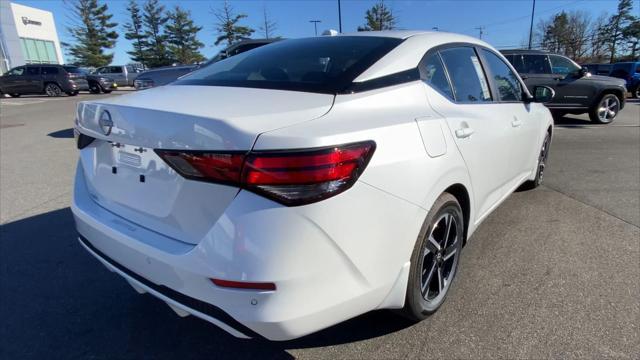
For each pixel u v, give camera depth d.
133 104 1.92
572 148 7.47
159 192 1.81
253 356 2.20
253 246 1.53
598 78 10.48
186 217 1.71
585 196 4.64
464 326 2.37
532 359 2.11
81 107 2.24
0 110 15.47
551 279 2.86
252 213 1.53
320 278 1.62
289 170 1.50
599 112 10.52
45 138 8.91
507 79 3.48
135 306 2.66
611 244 3.40
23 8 36.53
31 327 2.46
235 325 1.64
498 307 2.54
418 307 2.20
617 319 2.41
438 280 2.38
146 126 1.78
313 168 1.52
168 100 1.96
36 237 3.66
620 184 5.11
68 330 2.43
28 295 2.78
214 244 1.59
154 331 2.42
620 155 6.83
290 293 1.58
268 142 1.51
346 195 1.61
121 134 1.91
